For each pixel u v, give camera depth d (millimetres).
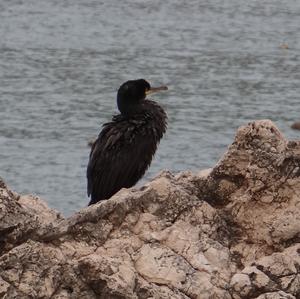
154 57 60406
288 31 75062
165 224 8883
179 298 8195
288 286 8375
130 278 8195
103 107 43344
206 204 9102
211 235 8945
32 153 33125
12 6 83438
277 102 45156
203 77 52688
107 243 8617
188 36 71000
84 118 40344
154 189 9039
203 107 43062
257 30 75062
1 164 31266
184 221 8953
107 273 8148
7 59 57969
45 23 75500
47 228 8477
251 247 8992
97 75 53344
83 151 33688
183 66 56938
